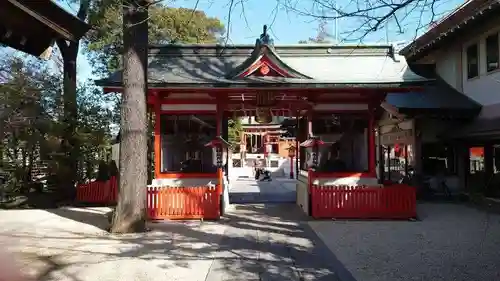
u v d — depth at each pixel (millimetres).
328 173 13203
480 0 14125
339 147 13406
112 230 9938
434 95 17547
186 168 13375
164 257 7562
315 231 10203
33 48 6203
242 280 6293
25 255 7512
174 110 13414
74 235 9547
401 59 14273
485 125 15008
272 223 11305
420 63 21312
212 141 12734
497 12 14195
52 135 15812
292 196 18516
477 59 16594
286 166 36406
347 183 13188
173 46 14500
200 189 11992
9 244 8461
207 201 11969
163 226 10820
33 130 15414
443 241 9023
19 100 15016
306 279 6375
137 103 10109
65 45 17031
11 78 16469
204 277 6422
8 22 5363
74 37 6516
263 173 31172
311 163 13344
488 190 15570
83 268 6781
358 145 13438
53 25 5836
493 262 7262
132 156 10086
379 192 12055
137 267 6895
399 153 20531
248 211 13523
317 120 13508
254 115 15883
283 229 10461
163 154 13391
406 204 12000
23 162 15922
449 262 7293
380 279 6375
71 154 16469
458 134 16000
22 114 15070
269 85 12180
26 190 15883
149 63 13906
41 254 7641
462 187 17359
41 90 16734
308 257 7711
